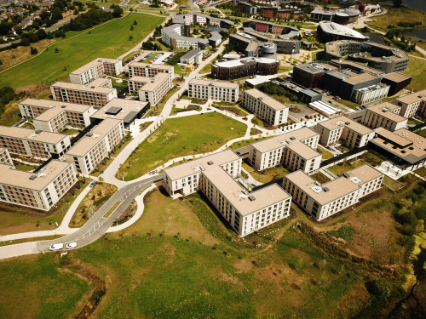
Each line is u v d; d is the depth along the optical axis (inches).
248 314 4933.6
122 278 5418.3
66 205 6904.5
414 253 6166.3
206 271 5546.3
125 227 6387.8
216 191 6648.6
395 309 5246.1
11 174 6840.6
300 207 7007.9
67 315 4938.5
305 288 5364.2
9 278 5383.9
